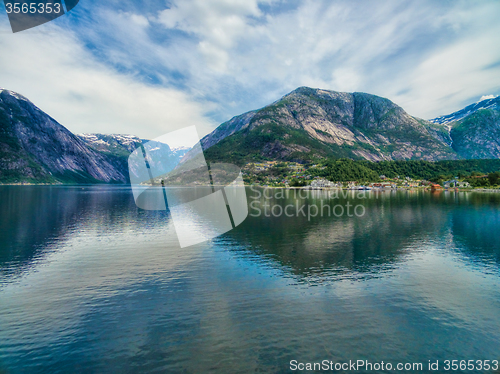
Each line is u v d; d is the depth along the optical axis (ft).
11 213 242.58
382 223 201.57
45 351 50.88
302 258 110.83
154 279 86.74
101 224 188.34
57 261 105.09
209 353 50.55
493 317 64.08
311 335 56.18
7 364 47.42
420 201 384.27
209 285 82.07
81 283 83.35
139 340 54.44
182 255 113.80
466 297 74.69
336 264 103.14
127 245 130.11
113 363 47.91
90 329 58.18
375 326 59.82
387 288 80.43
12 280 85.87
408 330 58.39
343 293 76.74
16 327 58.80
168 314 64.49
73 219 210.18
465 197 450.30
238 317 63.31
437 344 53.83
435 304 70.44
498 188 633.20
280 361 48.42
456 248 129.59
